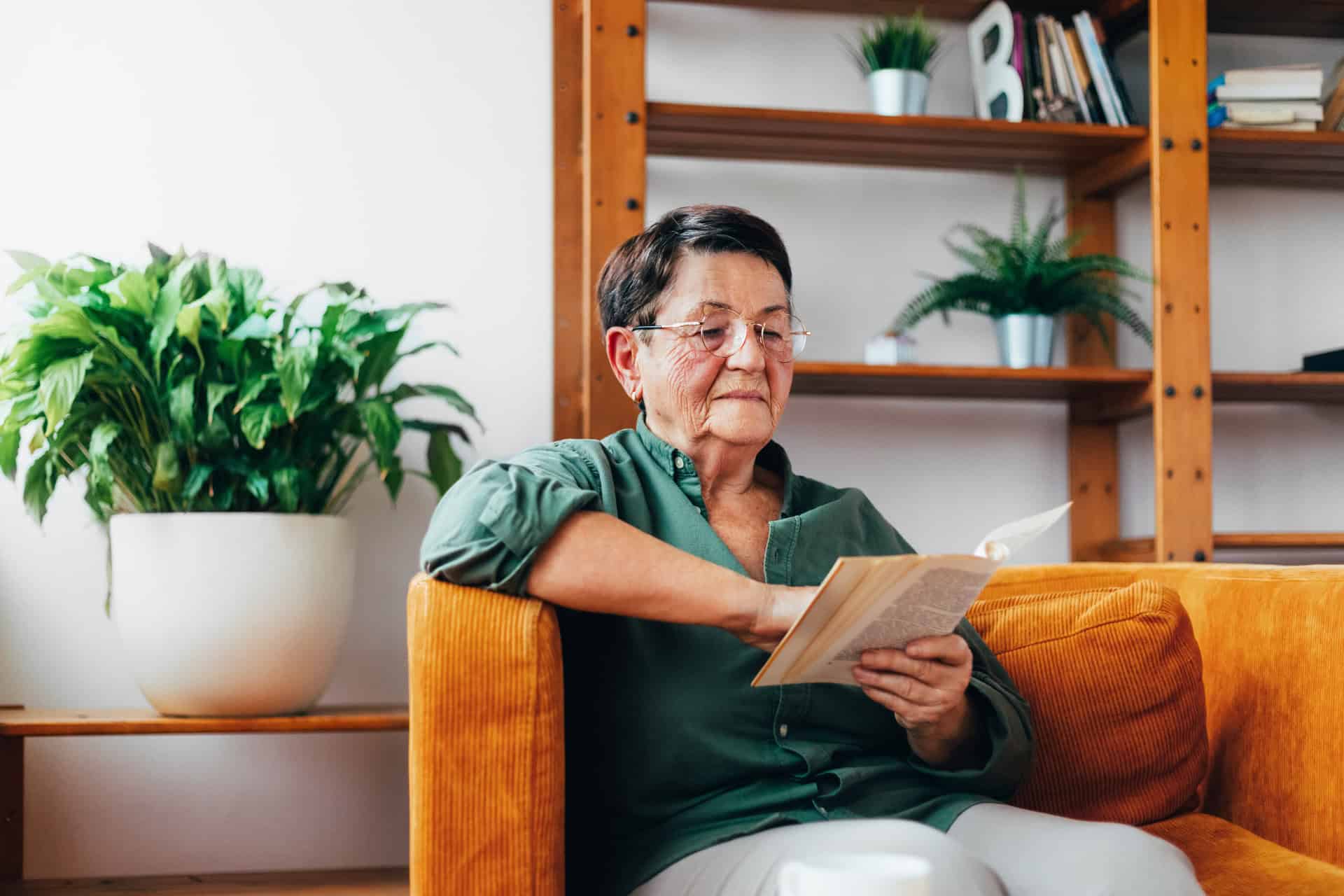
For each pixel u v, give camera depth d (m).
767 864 0.96
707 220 1.26
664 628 1.14
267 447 2.07
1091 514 2.73
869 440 2.69
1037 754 1.37
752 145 2.55
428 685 1.00
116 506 2.14
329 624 2.07
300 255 2.46
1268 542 2.50
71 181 2.39
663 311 1.25
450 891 0.99
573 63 2.56
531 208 2.55
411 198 2.51
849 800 1.14
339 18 2.50
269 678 2.00
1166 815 1.37
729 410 1.23
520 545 1.03
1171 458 2.45
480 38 2.55
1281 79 2.59
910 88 2.49
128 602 2.00
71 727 1.93
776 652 0.97
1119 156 2.61
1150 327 2.79
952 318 2.74
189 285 2.02
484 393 2.51
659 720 1.12
